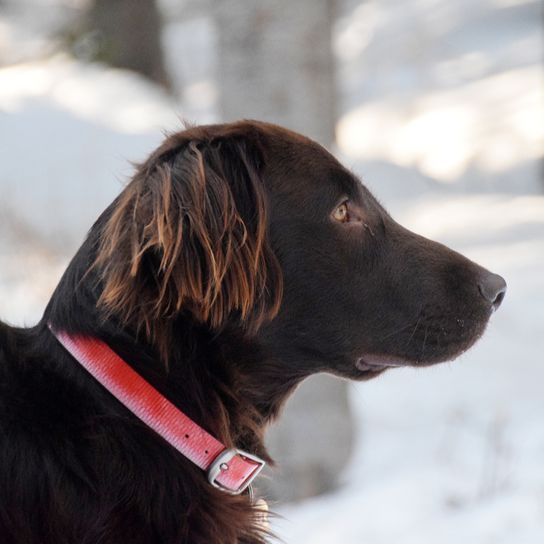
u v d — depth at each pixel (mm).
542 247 21875
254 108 11266
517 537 9242
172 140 5438
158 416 5047
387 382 16156
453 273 5840
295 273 5504
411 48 39000
